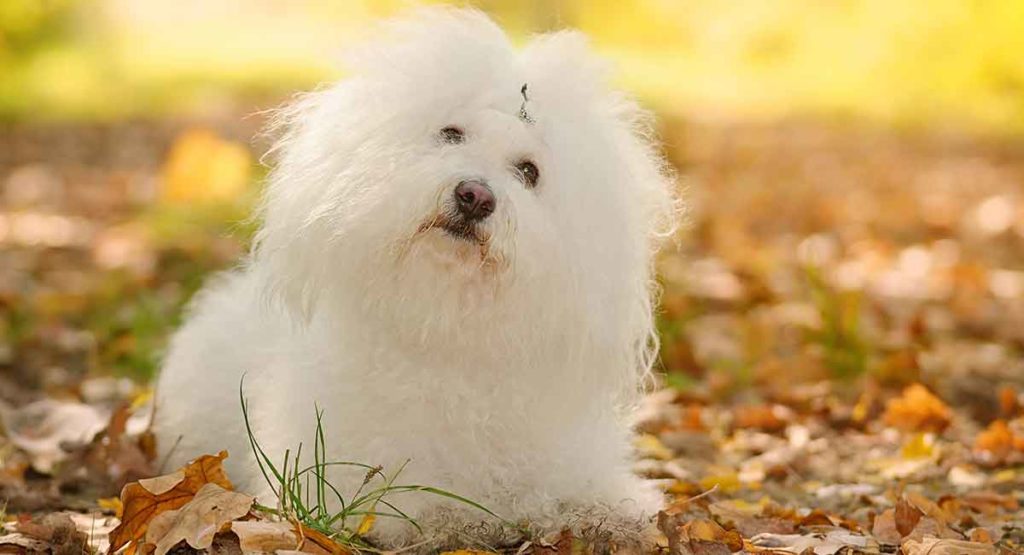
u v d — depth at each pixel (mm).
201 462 4297
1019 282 11562
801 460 6176
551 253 4176
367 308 4238
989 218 14883
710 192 16375
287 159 4457
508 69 4402
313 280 4281
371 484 4277
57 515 4797
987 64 27703
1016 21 27656
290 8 32531
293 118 4645
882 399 7301
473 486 4359
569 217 4273
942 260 12461
